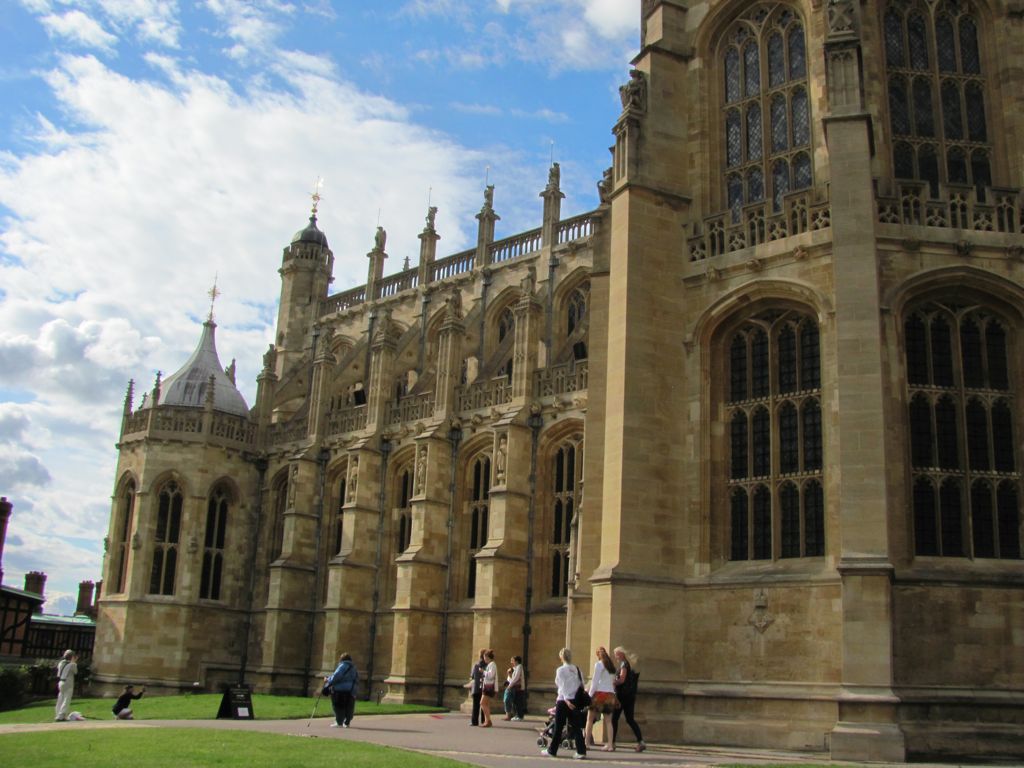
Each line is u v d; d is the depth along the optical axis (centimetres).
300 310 8406
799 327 3216
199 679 6562
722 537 3225
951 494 2980
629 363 3309
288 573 6431
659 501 3244
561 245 6391
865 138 3042
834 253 2994
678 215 3544
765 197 3475
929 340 3083
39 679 6194
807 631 2917
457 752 2495
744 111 3600
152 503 6700
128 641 6438
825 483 3000
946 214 3119
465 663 5506
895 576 2811
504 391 5734
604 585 3131
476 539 5722
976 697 2738
